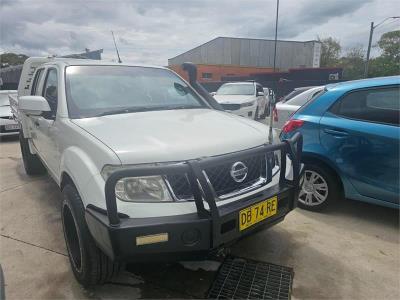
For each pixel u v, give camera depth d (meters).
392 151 3.40
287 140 2.77
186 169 2.15
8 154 7.72
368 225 3.75
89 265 2.51
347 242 3.39
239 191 2.47
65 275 2.91
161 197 2.23
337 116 3.81
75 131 2.73
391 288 2.70
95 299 2.61
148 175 2.10
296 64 37.88
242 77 24.97
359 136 3.59
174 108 3.51
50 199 4.66
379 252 3.21
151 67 4.11
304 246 3.31
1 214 4.18
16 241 3.50
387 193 3.51
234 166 2.46
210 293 2.65
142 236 2.09
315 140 3.91
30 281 2.83
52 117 3.52
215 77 37.34
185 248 2.17
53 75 3.81
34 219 4.02
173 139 2.47
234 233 2.34
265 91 13.62
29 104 3.25
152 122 2.87
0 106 10.24
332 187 3.92
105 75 3.60
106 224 2.09
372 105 3.60
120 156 2.24
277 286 2.72
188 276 2.88
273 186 2.70
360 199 3.73
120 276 2.88
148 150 2.29
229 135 2.68
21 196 4.79
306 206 4.13
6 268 3.01
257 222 2.47
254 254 3.18
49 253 3.26
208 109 3.70
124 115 3.08
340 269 2.95
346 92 3.80
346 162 3.70
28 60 5.36
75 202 2.54
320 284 2.75
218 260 3.07
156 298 2.61
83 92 3.30
